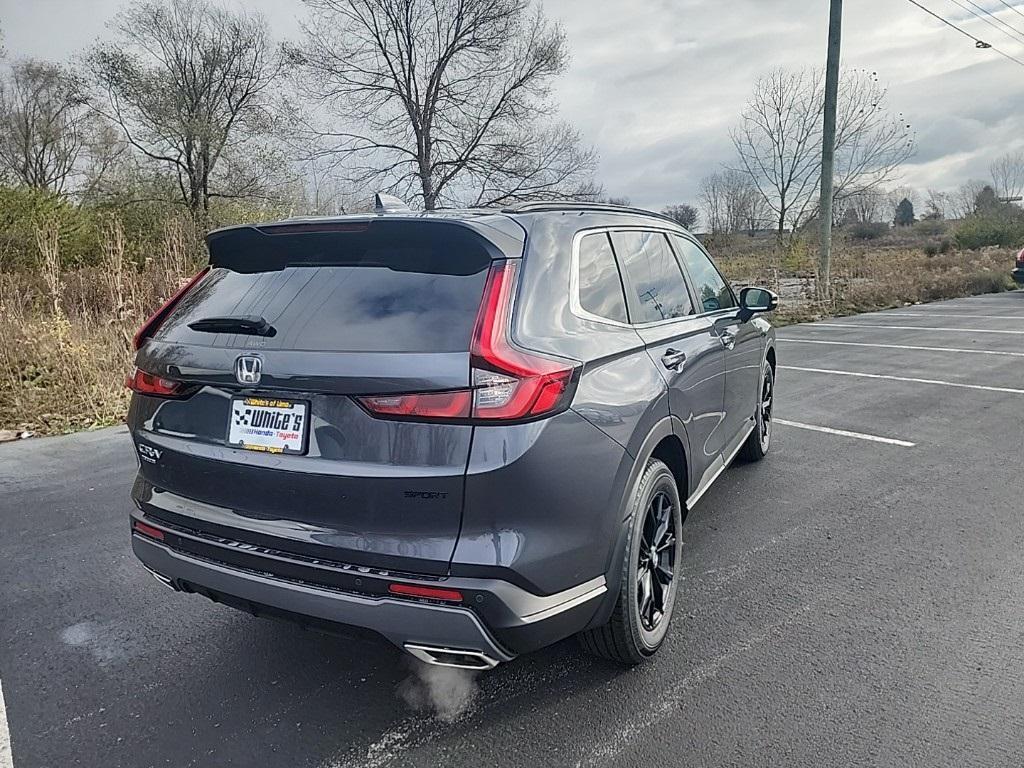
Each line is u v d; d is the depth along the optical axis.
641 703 2.56
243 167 23.38
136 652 2.99
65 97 24.80
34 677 2.81
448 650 2.10
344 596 2.16
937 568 3.55
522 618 2.13
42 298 10.35
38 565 3.85
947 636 2.94
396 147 22.80
